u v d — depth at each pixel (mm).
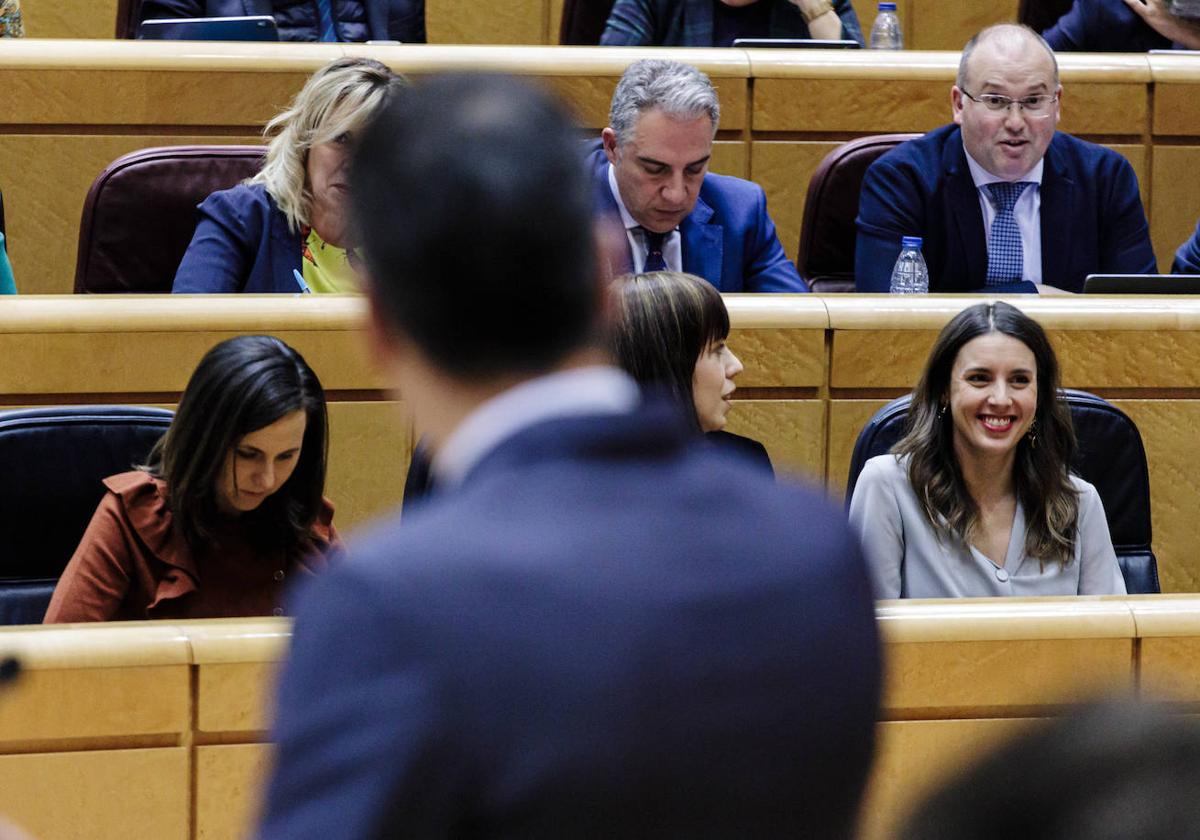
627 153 9336
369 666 2279
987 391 7523
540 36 15328
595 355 2600
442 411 2594
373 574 2328
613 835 2277
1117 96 12102
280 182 8930
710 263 9727
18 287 11203
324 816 2242
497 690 2254
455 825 2262
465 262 2469
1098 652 6180
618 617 2316
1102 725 1499
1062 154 10641
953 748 6129
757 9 12562
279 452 6680
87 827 5621
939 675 6109
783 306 8883
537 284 2486
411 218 2492
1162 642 6219
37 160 11117
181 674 5609
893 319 8945
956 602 6234
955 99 10523
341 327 8430
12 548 7020
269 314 8375
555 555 2344
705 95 9273
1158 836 1426
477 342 2506
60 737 5562
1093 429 8062
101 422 7121
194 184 9703
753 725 2352
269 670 5633
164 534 6758
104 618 6629
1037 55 10242
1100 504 7863
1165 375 9133
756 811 2352
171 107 11148
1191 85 12125
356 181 2598
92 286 9648
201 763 5660
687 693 2316
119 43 11117
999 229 10477
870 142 10938
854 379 8969
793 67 11719
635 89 9320
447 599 2293
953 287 10516
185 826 5668
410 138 2543
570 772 2252
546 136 2541
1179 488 9203
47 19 14414
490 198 2477
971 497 7730
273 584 6949
